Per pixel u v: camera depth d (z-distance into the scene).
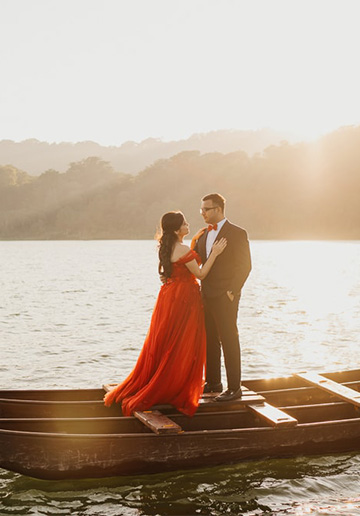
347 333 14.51
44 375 10.23
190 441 5.50
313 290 26.84
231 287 5.96
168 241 6.01
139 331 14.93
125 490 5.36
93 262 55.97
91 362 11.25
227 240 6.00
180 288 6.00
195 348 5.97
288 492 5.30
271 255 70.25
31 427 5.66
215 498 5.20
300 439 5.77
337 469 5.71
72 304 20.98
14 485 5.52
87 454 5.33
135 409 5.85
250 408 6.01
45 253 83.19
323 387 6.54
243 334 14.42
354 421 5.93
